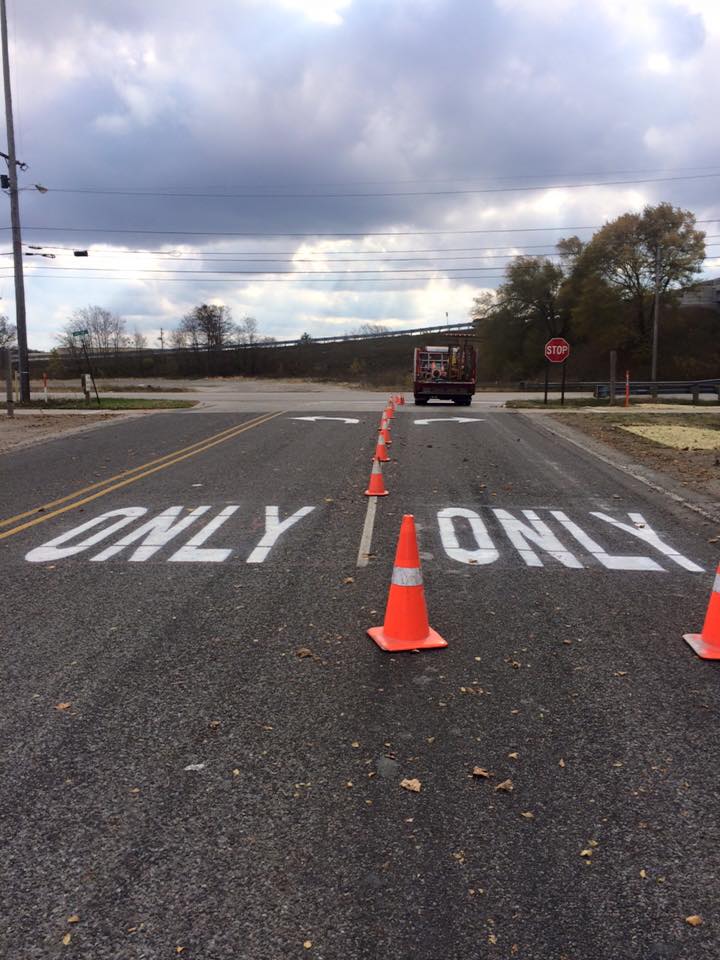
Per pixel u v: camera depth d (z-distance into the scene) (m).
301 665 4.53
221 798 3.12
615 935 2.37
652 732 3.70
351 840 2.84
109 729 3.74
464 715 3.87
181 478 11.66
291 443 15.98
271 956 2.28
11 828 2.93
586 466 12.83
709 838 2.87
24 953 2.30
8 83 30.34
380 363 91.12
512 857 2.74
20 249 31.44
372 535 7.95
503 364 72.88
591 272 66.75
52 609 5.64
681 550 7.42
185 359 96.31
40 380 85.06
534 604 5.73
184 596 5.93
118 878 2.63
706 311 80.88
